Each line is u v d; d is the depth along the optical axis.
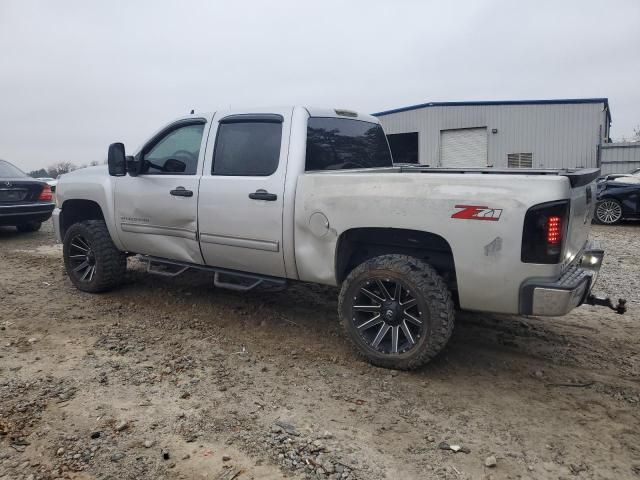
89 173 5.98
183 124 5.15
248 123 4.66
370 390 3.68
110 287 6.03
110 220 5.65
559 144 23.84
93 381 3.79
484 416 3.35
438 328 3.73
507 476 2.74
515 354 4.33
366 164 5.34
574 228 3.70
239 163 4.66
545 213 3.33
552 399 3.57
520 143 24.44
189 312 5.36
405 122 26.80
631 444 3.03
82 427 3.18
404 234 4.03
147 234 5.35
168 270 5.45
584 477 2.73
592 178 3.86
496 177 3.48
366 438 3.08
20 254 8.76
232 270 4.95
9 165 10.88
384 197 3.81
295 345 4.50
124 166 5.25
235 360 4.18
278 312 5.36
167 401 3.51
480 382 3.82
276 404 3.48
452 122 25.47
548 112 23.81
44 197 10.62
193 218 4.91
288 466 2.81
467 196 3.53
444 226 3.62
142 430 3.15
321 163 4.58
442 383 3.80
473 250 3.54
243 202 4.52
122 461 2.85
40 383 3.75
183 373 3.94
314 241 4.20
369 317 4.13
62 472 2.75
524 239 3.39
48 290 6.23
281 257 4.41
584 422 3.27
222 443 3.02
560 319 5.18
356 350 4.18
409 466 2.82
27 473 2.74
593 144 23.36
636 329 4.91
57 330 4.84
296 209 4.24
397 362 3.91
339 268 4.21
